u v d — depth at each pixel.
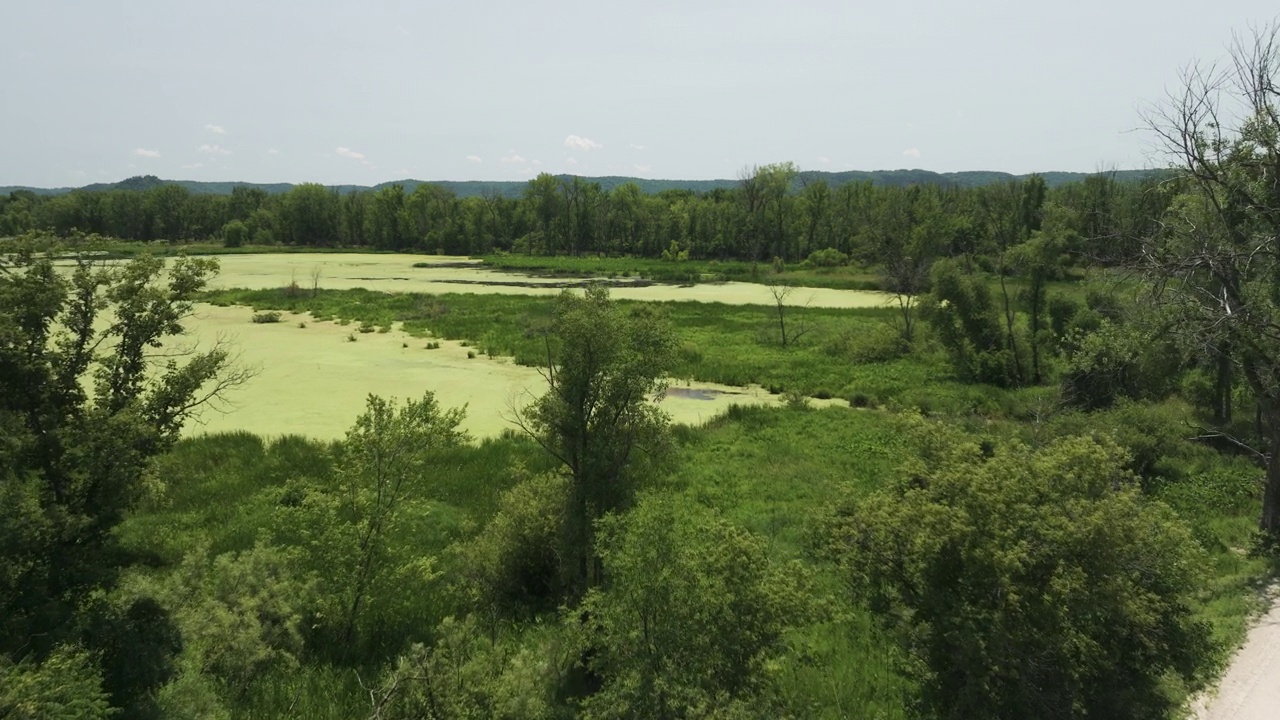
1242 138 12.50
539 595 11.80
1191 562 7.42
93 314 8.55
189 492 15.89
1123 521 7.01
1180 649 7.29
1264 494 13.35
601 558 10.43
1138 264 14.38
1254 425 19.97
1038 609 6.77
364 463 10.88
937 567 7.26
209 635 8.85
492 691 7.34
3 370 7.61
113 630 7.47
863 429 21.91
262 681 8.92
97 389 8.54
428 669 7.23
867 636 10.10
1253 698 8.24
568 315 10.68
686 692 6.48
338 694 8.81
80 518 7.49
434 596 11.59
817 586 11.50
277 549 11.03
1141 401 21.41
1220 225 13.45
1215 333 12.95
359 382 26.64
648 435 11.20
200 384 9.22
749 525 14.52
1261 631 9.69
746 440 21.14
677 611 6.99
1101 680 7.21
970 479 7.35
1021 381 28.08
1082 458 7.77
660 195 128.62
